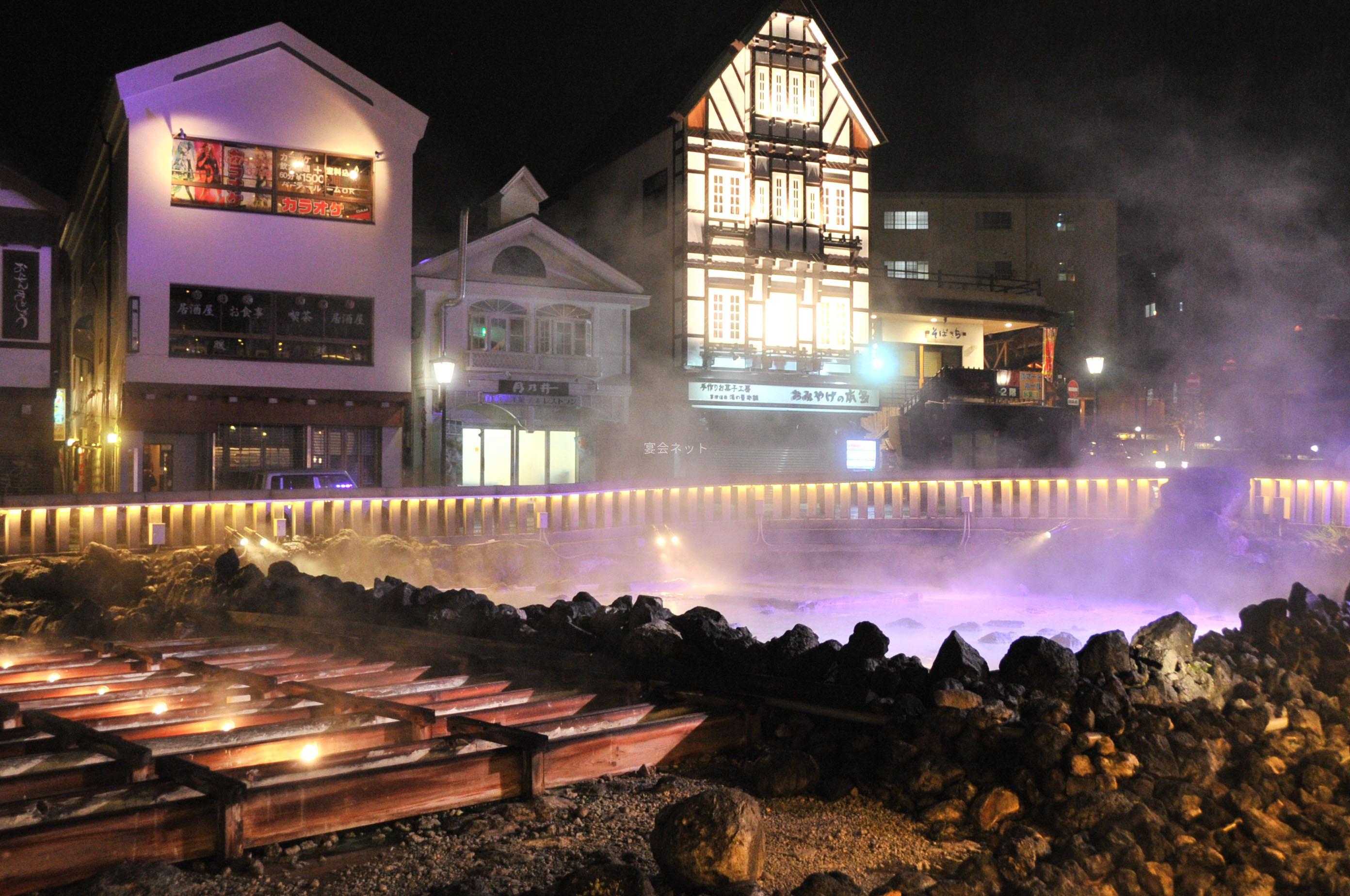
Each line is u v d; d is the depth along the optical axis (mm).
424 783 5070
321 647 9594
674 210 39562
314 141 31359
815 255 40656
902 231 55875
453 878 4383
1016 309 46500
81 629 11469
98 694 7500
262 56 30484
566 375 35625
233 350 30438
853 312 41562
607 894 3918
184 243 29797
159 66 29062
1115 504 25016
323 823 4770
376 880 4363
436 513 21984
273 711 6648
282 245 31000
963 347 47125
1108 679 5898
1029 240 56375
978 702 5715
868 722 5988
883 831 5016
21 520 17984
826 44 41219
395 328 32312
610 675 7574
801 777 5566
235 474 25078
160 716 6516
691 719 6219
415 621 9492
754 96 40031
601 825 5016
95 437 34719
